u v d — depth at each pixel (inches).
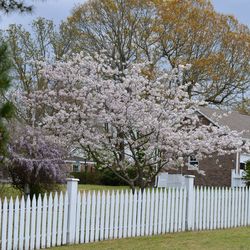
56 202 381.1
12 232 356.5
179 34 1443.2
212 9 1499.8
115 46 1455.5
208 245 398.3
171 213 464.4
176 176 1196.5
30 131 545.0
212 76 1425.9
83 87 564.7
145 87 581.9
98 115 547.5
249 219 536.7
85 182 1277.1
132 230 434.0
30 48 1346.0
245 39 1497.3
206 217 493.0
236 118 1339.8
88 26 1482.5
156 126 533.6
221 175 1203.9
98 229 409.7
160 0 1455.5
